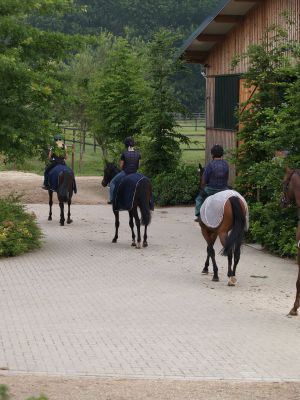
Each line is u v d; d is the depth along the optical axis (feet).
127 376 27.94
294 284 46.34
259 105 68.23
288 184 40.65
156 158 95.71
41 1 59.88
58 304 40.55
